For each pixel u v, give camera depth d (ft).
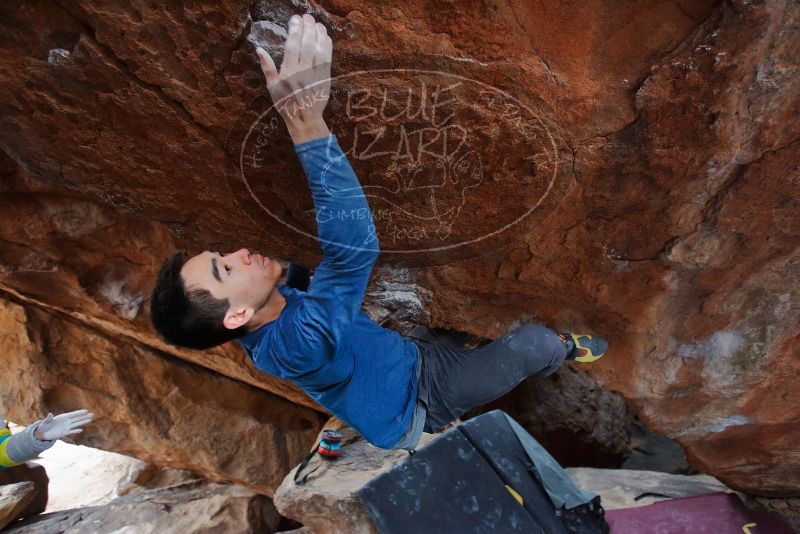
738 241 6.02
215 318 5.23
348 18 4.12
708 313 7.21
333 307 4.71
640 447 16.92
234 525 13.28
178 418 12.53
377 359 5.88
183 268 5.26
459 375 6.08
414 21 4.16
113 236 8.63
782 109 4.70
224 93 4.53
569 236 6.10
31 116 4.91
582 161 5.19
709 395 8.31
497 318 7.67
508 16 4.18
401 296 7.66
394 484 9.52
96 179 5.72
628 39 4.51
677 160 5.15
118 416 12.04
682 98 4.69
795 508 10.43
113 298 9.37
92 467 20.20
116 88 4.58
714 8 4.28
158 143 5.09
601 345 6.64
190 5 3.99
